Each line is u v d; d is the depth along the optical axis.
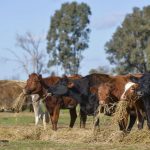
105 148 17.59
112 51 75.56
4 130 22.81
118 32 75.62
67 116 39.59
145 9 75.62
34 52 59.41
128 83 20.34
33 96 26.11
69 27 79.62
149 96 19.95
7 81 31.70
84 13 80.31
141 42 74.38
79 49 80.75
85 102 21.94
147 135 18.89
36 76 22.78
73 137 20.38
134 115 20.94
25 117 36.84
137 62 73.38
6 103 31.14
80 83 22.12
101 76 22.09
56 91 22.59
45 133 21.14
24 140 20.12
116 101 20.69
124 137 19.03
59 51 80.31
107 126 20.36
